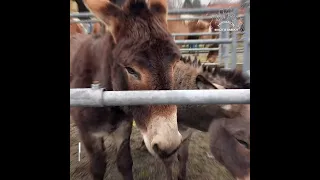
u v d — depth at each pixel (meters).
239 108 1.83
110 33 1.92
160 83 1.60
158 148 1.52
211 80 2.13
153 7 1.83
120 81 1.87
